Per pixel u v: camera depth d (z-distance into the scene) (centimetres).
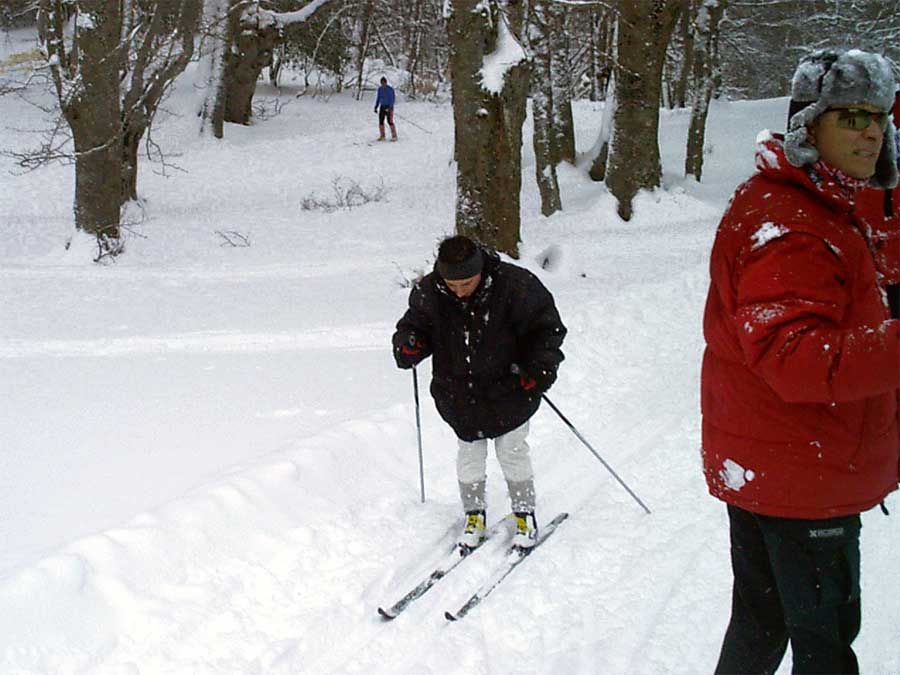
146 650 328
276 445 513
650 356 727
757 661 258
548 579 389
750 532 252
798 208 219
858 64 212
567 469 510
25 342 817
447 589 382
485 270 377
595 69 3088
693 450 526
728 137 2508
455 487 490
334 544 414
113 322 917
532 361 381
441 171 2248
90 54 1362
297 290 1111
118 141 1422
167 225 1689
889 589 358
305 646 341
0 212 1802
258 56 2606
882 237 249
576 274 1135
